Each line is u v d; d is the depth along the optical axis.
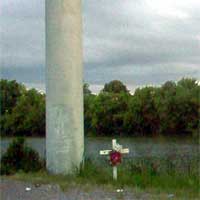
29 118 53.00
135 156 17.47
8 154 15.71
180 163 15.77
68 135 14.73
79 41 14.98
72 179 13.80
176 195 11.66
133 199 11.26
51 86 14.83
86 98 67.81
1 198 11.52
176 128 61.62
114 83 68.00
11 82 54.09
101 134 66.00
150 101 63.91
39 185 13.08
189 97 61.19
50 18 14.79
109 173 14.10
